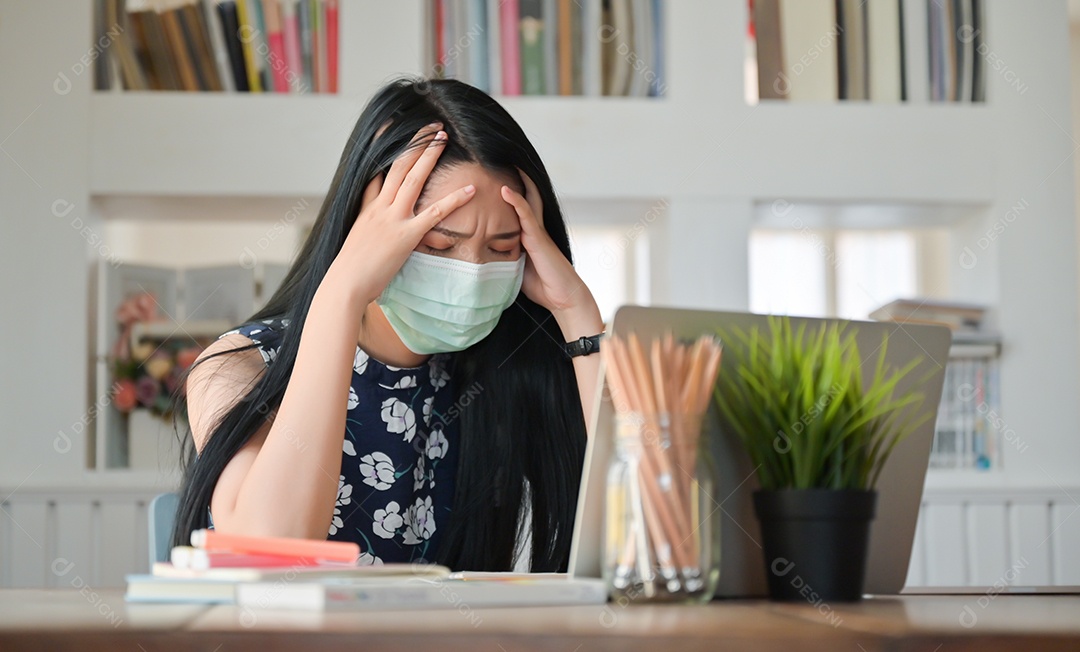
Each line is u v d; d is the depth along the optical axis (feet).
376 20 9.32
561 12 9.57
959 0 9.87
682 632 2.32
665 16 9.63
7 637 2.23
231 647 2.24
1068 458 9.63
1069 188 9.78
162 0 9.34
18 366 9.02
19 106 9.11
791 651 2.31
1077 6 13.56
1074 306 9.73
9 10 9.13
